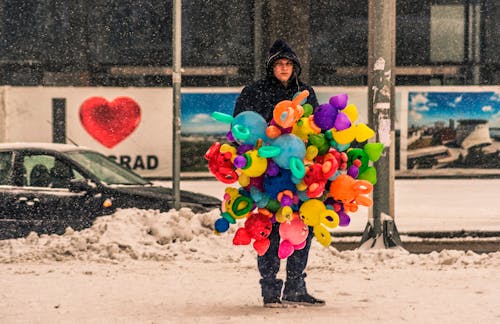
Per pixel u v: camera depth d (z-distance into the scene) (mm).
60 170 21969
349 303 11820
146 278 14938
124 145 46062
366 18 55500
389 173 20375
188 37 55500
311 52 55438
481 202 35969
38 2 55562
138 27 55781
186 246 18281
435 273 15359
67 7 55688
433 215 31203
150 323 10258
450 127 46719
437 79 56344
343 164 10727
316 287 13648
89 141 46062
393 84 20734
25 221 21453
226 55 55500
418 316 10617
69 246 17984
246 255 17891
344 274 15461
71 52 55750
